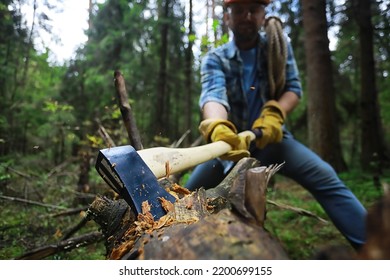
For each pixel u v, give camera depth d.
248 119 2.74
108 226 1.56
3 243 2.48
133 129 2.26
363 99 7.91
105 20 8.89
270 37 2.61
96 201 1.65
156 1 9.90
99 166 1.40
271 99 2.72
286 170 2.56
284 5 7.14
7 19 5.55
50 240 2.59
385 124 13.83
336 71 11.23
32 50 6.81
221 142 1.95
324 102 6.16
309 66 6.24
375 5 5.92
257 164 1.71
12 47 6.14
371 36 7.31
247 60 2.70
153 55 10.73
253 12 2.56
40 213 3.19
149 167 1.53
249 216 0.91
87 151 4.29
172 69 11.84
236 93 2.68
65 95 8.12
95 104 8.06
